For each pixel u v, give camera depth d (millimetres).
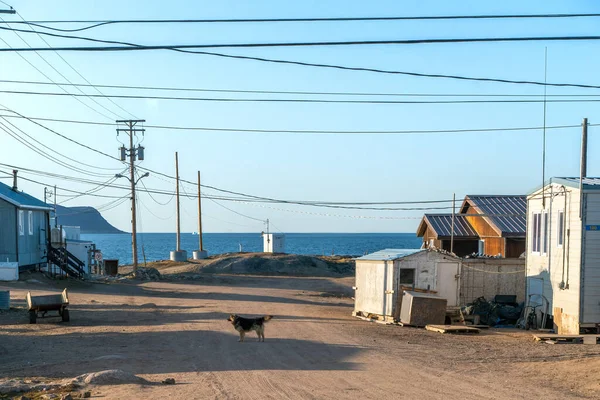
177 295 35844
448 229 42312
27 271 40719
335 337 19531
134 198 50125
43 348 16203
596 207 21984
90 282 41438
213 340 18047
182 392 10789
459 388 11766
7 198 38125
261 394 10820
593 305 21938
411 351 17000
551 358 15992
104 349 16078
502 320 26453
